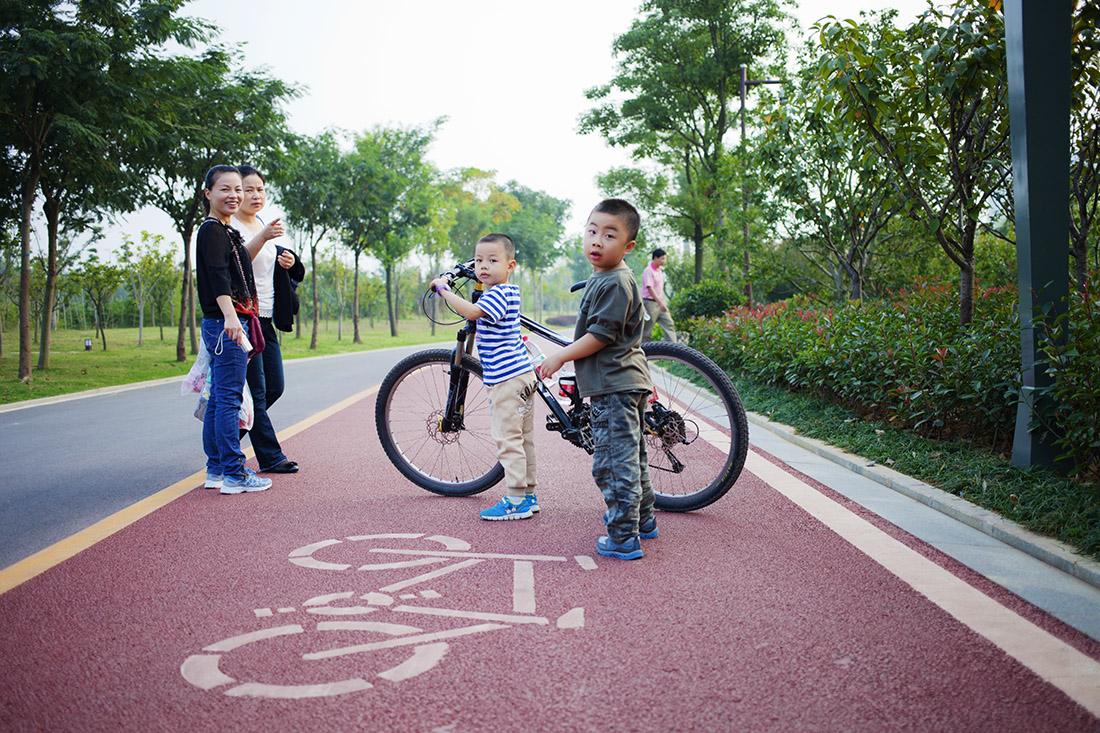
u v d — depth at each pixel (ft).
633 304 12.37
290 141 80.59
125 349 104.99
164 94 62.39
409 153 133.18
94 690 7.92
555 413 15.02
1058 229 15.12
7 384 50.55
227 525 14.19
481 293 15.26
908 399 19.60
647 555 12.34
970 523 13.69
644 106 86.17
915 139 24.14
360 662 8.50
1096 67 21.27
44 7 54.24
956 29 21.49
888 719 7.28
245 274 17.13
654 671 8.26
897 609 9.96
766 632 9.27
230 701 7.66
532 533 13.67
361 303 214.28
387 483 17.83
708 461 15.20
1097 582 10.68
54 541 13.58
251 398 17.92
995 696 7.70
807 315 34.47
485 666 8.38
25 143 57.62
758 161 39.45
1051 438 15.21
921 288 35.42
